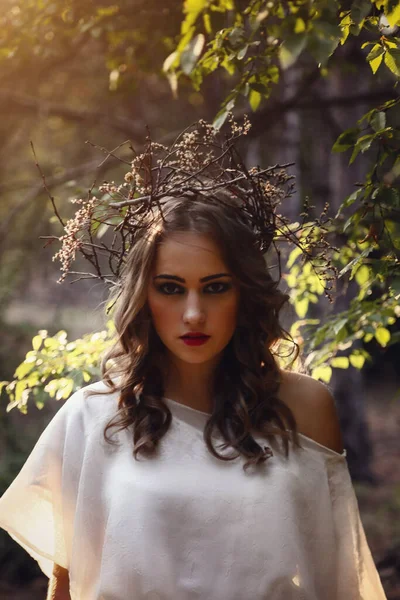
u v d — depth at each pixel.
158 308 2.00
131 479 1.97
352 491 2.15
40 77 5.29
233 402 2.06
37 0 4.20
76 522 2.04
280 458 2.03
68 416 2.16
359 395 8.04
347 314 3.02
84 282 8.60
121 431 2.06
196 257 1.96
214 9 2.32
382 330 3.02
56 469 2.15
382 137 2.23
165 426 2.03
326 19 1.89
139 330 2.09
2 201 7.59
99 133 8.20
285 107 5.26
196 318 1.94
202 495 1.94
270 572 1.90
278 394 2.17
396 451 9.61
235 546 1.91
